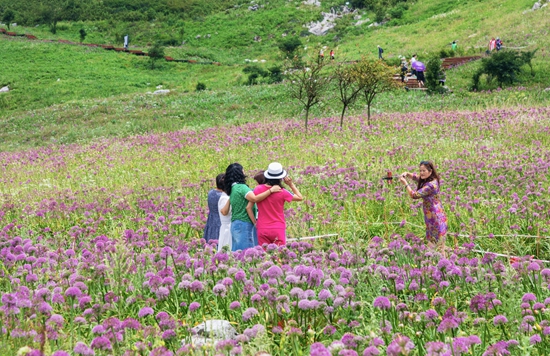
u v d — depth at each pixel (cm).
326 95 3500
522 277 581
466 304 554
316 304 463
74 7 8919
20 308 491
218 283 527
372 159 1477
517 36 4731
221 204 802
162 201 1170
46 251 703
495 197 1080
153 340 461
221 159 1848
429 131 2031
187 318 505
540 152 1438
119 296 545
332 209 1043
